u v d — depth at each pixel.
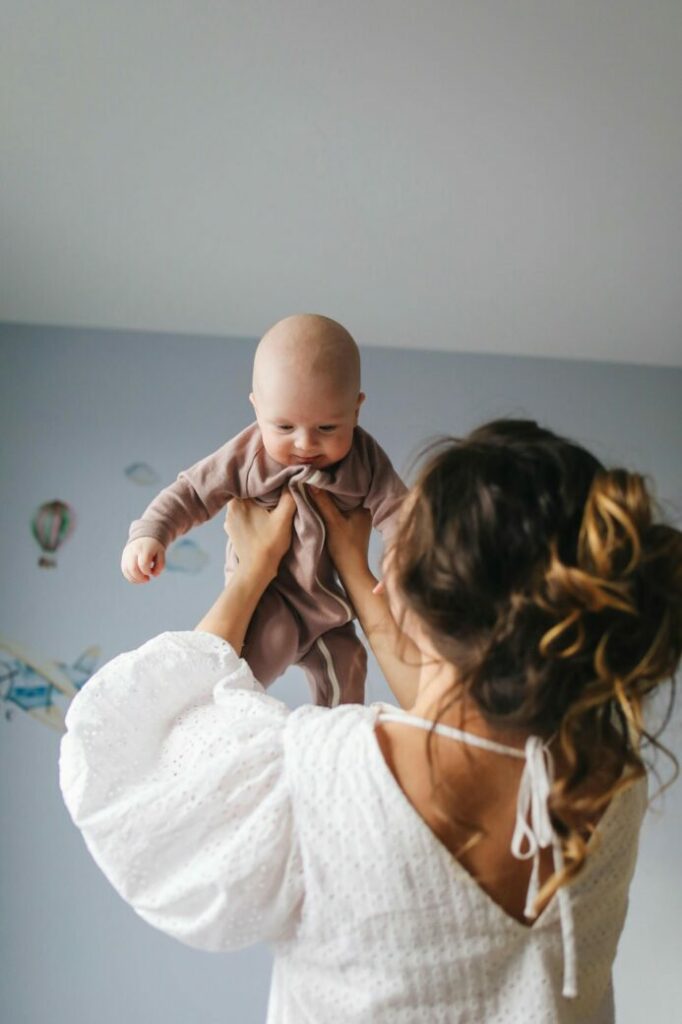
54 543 2.82
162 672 0.95
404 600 0.81
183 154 2.11
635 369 3.19
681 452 3.14
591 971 0.84
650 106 1.92
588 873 0.82
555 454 0.81
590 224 2.37
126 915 2.65
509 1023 0.78
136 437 2.91
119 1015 2.59
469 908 0.78
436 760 0.80
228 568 1.29
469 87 1.87
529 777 0.79
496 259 2.54
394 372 3.07
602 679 0.75
